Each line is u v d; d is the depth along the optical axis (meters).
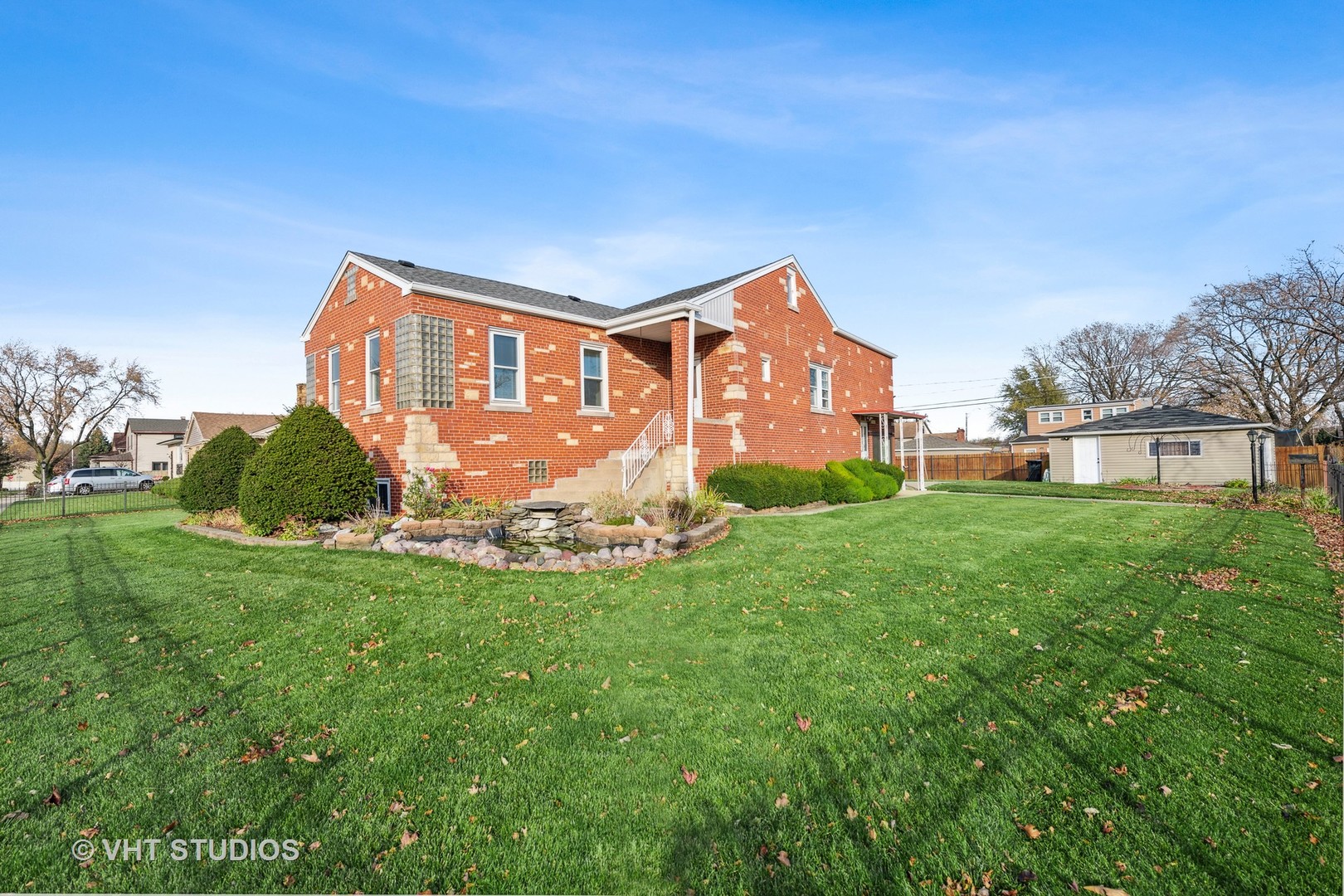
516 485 12.91
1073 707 3.95
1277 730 3.58
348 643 5.23
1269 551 8.75
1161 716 3.79
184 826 2.81
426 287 11.55
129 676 4.54
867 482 18.09
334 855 2.62
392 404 12.34
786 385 18.00
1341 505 12.27
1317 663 4.59
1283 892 2.36
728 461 15.44
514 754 3.44
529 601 6.44
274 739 3.61
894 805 2.96
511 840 2.73
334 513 10.84
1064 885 2.43
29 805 2.97
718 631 5.55
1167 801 2.95
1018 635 5.33
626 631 5.53
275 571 7.87
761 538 10.18
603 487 14.62
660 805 2.97
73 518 17.28
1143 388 48.69
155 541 10.91
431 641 5.27
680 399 14.17
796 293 18.75
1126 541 9.83
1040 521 12.23
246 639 5.34
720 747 3.50
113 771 3.27
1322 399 31.69
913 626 5.63
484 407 12.45
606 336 15.12
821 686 4.33
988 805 2.94
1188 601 6.30
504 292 14.23
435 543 8.98
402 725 3.78
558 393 13.85
